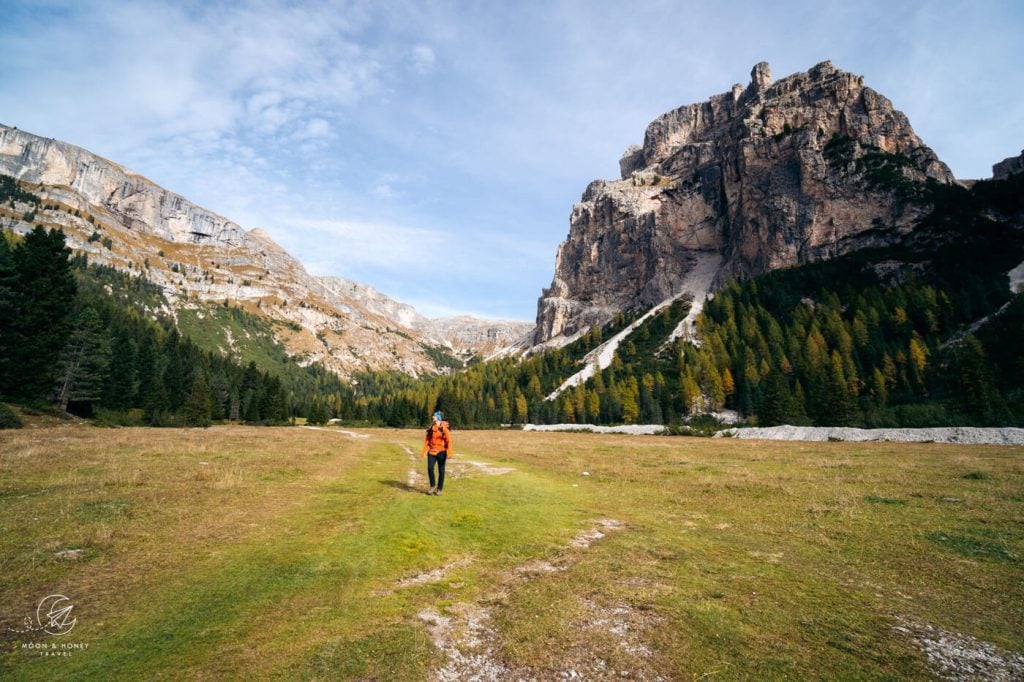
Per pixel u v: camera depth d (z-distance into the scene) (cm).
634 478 2078
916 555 966
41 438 2636
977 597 757
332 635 587
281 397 10119
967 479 1881
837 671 535
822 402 7112
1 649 512
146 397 7075
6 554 772
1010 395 6012
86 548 829
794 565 906
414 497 1448
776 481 1922
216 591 693
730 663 550
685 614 682
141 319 12925
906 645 598
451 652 566
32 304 4353
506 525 1164
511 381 16238
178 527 997
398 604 694
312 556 858
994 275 11000
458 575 831
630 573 853
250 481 1588
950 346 8744
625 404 10688
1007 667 545
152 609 626
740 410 10162
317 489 1528
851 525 1209
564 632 620
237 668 501
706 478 2039
